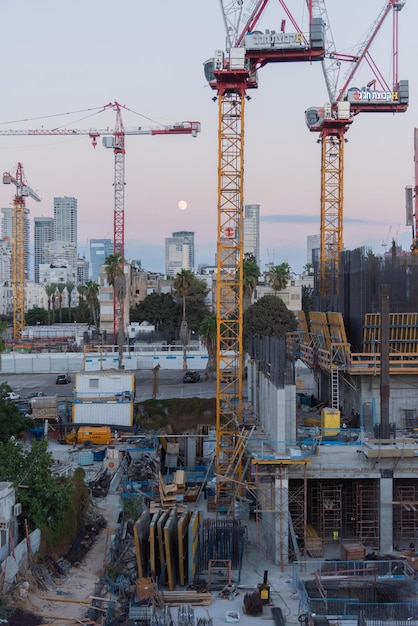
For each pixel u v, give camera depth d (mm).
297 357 70750
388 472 42844
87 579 37406
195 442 61312
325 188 115750
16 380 103062
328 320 54000
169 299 153125
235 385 59344
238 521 43500
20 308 184500
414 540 44781
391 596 34531
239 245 57375
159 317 150500
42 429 65438
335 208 115812
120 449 60219
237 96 59031
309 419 53250
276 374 43281
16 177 180625
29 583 34531
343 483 46094
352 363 49094
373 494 44375
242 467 50656
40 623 31719
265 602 35312
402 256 60500
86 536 42844
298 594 36438
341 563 38906
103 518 46156
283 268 141625
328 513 45500
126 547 41281
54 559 38500
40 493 39031
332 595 34938
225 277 66062
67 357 113688
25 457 40594
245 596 35156
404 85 113188
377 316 50094
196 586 37375
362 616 31078
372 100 113500
